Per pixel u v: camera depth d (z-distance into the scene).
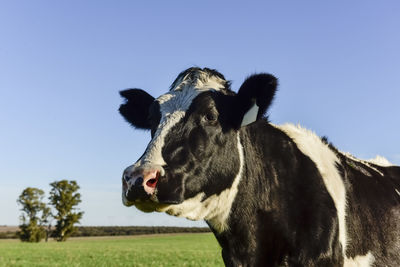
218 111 4.66
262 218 4.78
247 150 4.89
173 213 4.28
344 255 4.69
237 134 4.82
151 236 90.56
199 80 4.91
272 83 4.65
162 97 4.83
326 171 5.06
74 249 42.38
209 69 5.12
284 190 4.88
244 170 4.79
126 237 91.06
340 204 4.85
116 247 45.69
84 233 106.75
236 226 4.74
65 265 23.48
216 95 4.74
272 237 4.75
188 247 43.50
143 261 25.36
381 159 6.76
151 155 4.21
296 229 4.71
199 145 4.43
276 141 5.15
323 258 4.55
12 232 112.62
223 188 4.58
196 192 4.37
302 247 4.63
